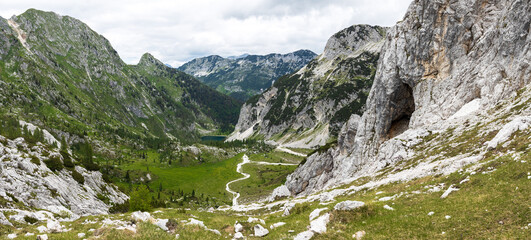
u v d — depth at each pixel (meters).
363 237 21.50
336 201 39.84
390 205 27.89
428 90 86.31
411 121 87.38
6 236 22.64
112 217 36.47
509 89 63.34
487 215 19.73
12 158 64.31
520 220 17.81
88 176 92.31
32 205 54.28
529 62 61.75
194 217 39.16
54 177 71.06
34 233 24.28
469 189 25.98
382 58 109.00
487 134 49.16
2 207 43.88
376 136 101.56
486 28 79.56
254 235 26.12
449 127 66.56
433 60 88.44
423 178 39.78
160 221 26.05
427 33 90.50
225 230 27.36
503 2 79.38
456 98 76.50
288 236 24.09
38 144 85.12
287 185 141.38
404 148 68.94
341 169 110.25
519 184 22.19
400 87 97.38
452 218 20.98
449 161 45.12
